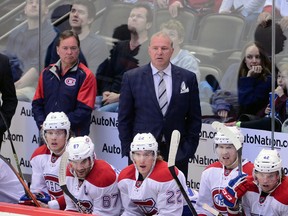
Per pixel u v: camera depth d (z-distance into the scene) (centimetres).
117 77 1923
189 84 1717
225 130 1487
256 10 1756
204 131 1841
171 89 1711
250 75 1778
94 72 1958
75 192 1561
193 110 1725
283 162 1756
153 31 1880
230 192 1469
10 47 2066
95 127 1959
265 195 1477
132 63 1906
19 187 1656
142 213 1559
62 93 1848
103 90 1945
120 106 1734
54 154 1667
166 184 1498
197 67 1842
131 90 1723
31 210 1375
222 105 1820
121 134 1730
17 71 2061
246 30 1775
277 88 1748
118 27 1919
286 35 1730
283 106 1747
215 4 1806
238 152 1478
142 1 1886
